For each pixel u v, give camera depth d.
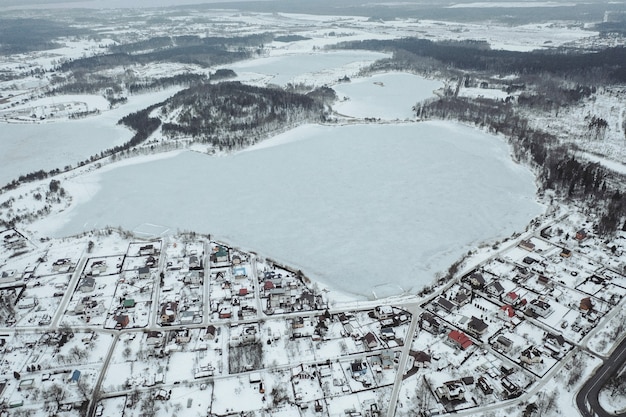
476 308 114.94
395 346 102.75
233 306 117.00
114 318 112.56
